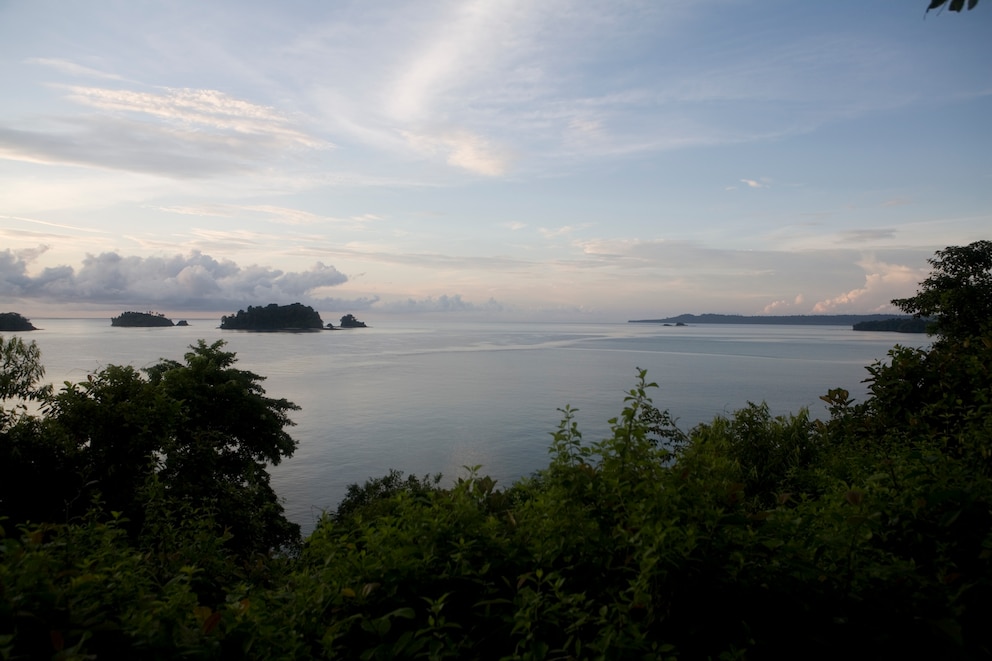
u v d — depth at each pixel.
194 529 5.39
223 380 23.61
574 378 154.50
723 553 2.82
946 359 6.71
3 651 2.06
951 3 2.96
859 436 7.18
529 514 3.45
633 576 2.97
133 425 15.12
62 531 3.28
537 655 2.42
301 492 58.72
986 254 18.69
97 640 2.32
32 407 34.56
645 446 3.30
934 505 3.17
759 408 8.80
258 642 2.46
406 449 77.88
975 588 2.84
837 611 2.72
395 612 2.52
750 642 2.52
